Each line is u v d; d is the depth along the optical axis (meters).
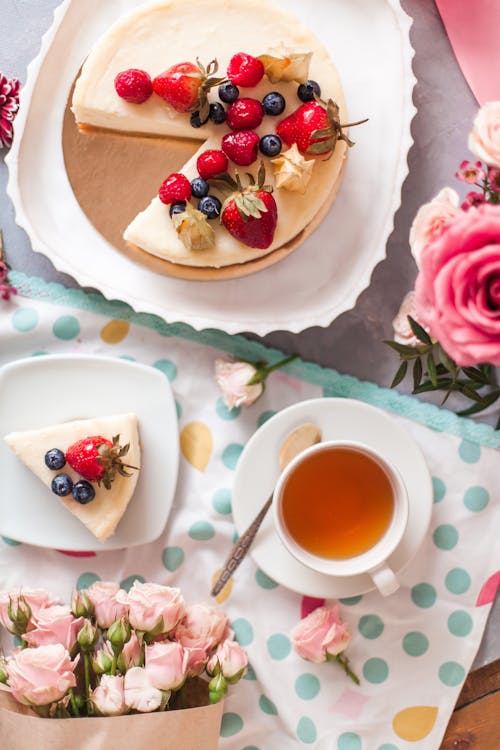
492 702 1.28
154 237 1.23
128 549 1.29
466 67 1.26
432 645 1.28
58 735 1.22
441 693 1.28
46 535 1.27
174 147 1.25
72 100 1.24
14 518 1.27
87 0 1.24
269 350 1.28
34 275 1.29
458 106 1.27
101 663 1.22
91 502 1.25
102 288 1.24
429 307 1.08
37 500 1.27
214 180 1.22
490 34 1.25
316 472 1.23
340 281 1.25
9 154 1.23
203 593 1.29
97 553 1.29
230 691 1.28
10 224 1.29
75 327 1.29
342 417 1.24
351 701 1.28
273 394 1.28
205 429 1.29
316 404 1.24
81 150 1.25
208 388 1.29
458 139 1.27
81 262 1.26
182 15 1.22
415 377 1.24
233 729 1.28
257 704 1.29
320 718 1.28
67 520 1.27
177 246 1.23
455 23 1.25
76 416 1.27
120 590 1.25
